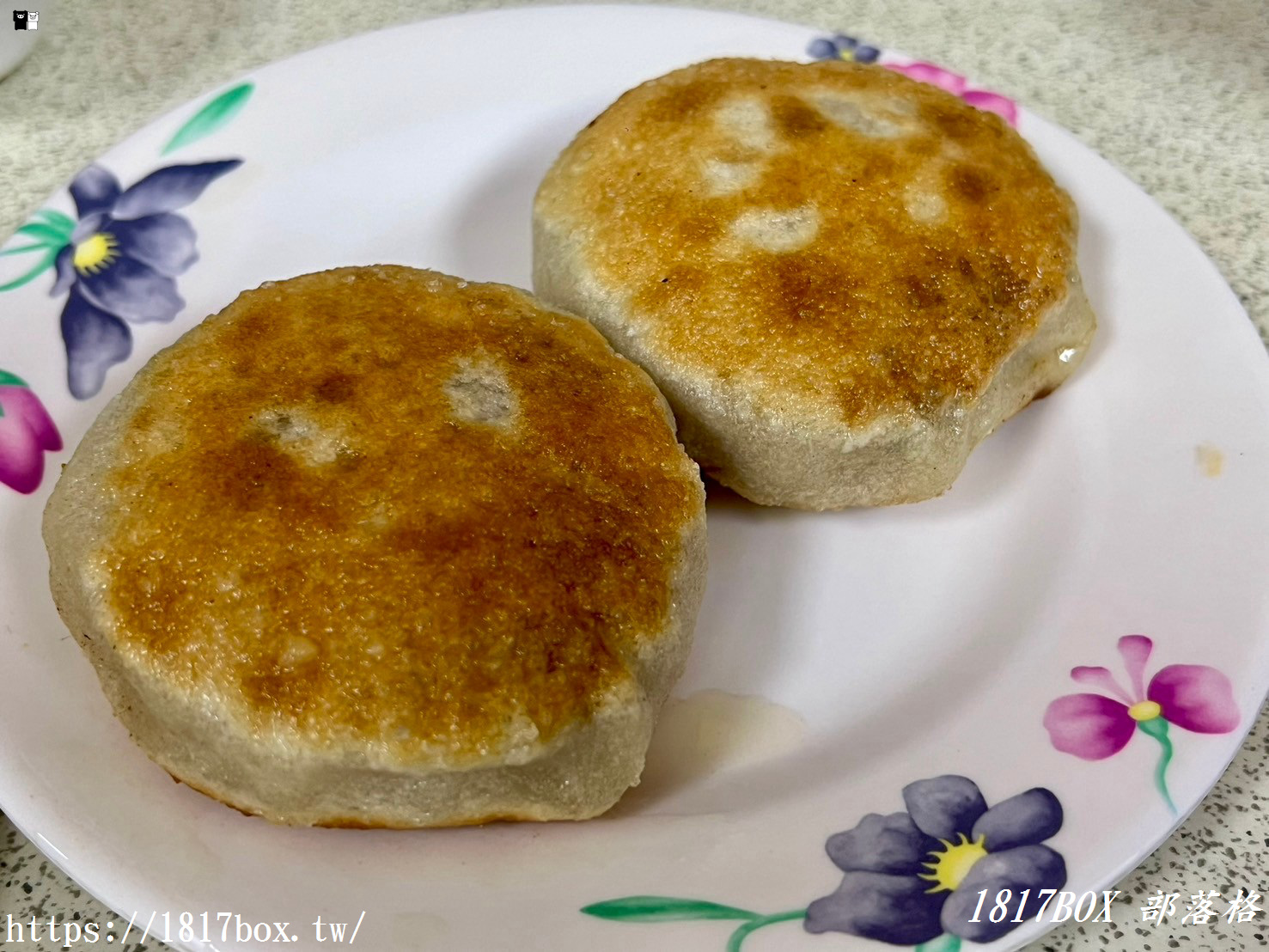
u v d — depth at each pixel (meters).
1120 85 0.27
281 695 0.14
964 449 0.19
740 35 0.24
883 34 0.28
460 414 0.16
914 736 0.16
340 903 0.13
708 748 0.16
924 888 0.14
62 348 0.19
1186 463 0.18
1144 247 0.21
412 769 0.14
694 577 0.16
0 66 0.26
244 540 0.15
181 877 0.13
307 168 0.23
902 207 0.19
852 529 0.19
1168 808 0.14
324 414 0.16
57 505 0.16
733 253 0.18
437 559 0.15
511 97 0.24
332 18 0.29
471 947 0.13
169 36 0.28
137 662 0.14
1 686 0.15
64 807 0.14
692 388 0.18
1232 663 0.15
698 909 0.13
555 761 0.14
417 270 0.19
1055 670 0.16
